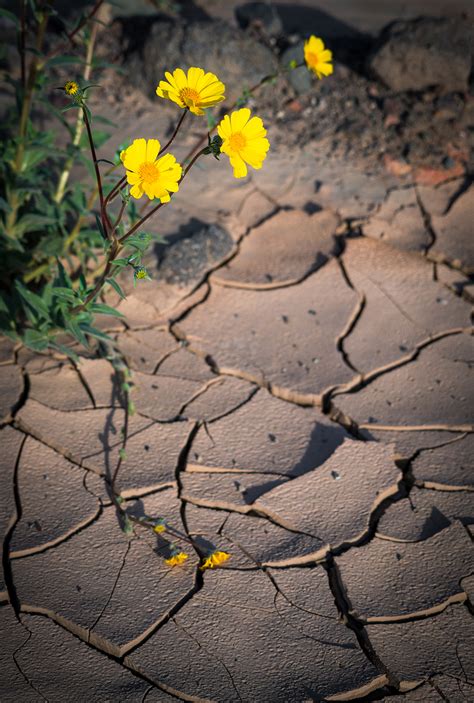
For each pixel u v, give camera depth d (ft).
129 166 2.61
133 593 2.88
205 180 4.46
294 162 4.64
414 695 2.73
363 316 3.85
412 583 2.96
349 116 4.97
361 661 2.79
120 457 3.10
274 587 2.93
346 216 4.33
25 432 3.26
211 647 2.78
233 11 5.81
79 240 3.71
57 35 5.17
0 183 3.72
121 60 5.18
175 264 3.89
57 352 3.52
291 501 3.14
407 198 4.47
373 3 6.25
